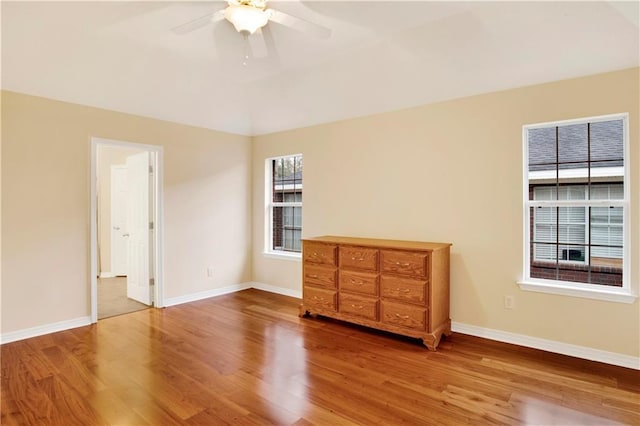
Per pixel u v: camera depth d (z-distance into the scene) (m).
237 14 2.26
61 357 3.02
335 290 3.85
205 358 3.02
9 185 3.34
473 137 3.48
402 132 3.93
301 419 2.17
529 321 3.22
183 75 3.64
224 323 3.90
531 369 2.79
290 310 4.37
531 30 2.63
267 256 5.31
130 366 2.86
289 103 4.33
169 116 4.40
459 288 3.57
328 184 4.58
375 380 2.64
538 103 3.14
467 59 3.04
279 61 3.39
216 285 5.07
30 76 3.23
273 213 5.43
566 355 3.03
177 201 4.62
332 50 3.17
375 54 3.19
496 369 2.80
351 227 4.37
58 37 2.83
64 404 2.32
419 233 3.83
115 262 6.62
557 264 3.23
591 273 3.08
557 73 2.98
